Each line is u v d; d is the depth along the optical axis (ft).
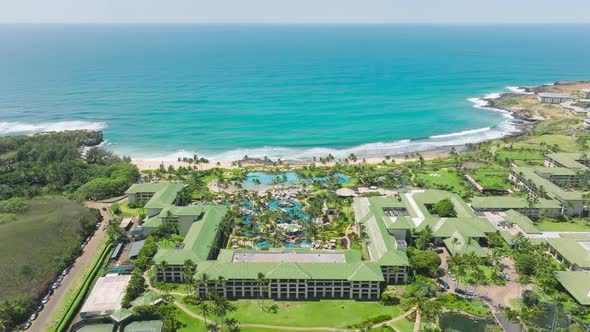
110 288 512.63
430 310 451.94
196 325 458.91
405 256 538.88
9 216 647.56
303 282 497.05
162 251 544.21
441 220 638.94
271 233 644.27
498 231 618.03
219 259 533.14
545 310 462.19
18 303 474.49
